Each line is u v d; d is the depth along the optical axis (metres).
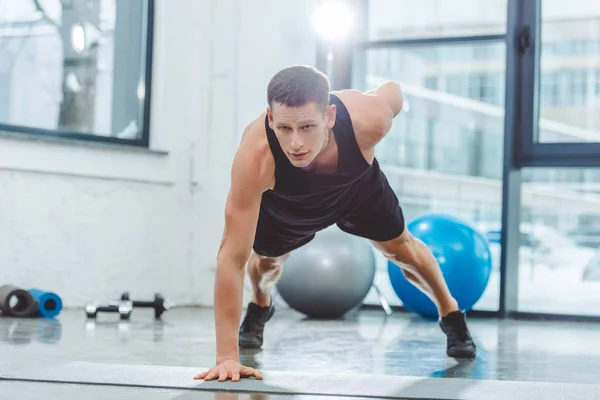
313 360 3.48
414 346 4.01
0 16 5.28
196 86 6.31
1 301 4.89
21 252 5.31
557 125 5.83
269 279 3.68
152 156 6.02
